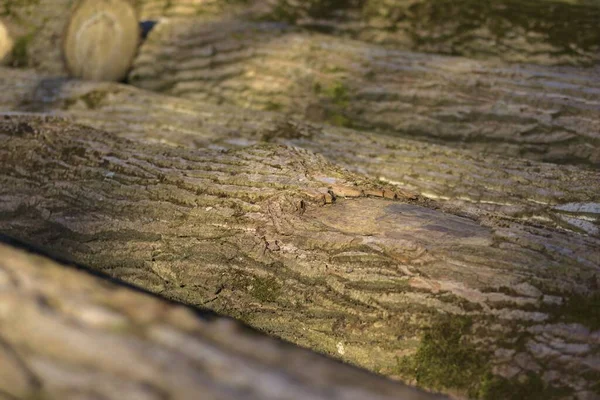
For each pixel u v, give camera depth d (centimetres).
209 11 495
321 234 216
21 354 99
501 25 439
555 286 187
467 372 184
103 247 245
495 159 318
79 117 388
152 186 252
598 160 347
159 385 93
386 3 472
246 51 445
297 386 93
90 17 471
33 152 280
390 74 403
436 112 383
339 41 437
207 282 223
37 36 507
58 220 257
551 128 358
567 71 389
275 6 491
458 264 197
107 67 470
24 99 418
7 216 264
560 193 280
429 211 225
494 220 219
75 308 107
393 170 313
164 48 468
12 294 109
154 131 367
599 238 223
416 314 193
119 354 98
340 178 250
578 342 179
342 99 406
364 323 199
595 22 429
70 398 92
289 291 212
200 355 99
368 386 96
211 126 367
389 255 204
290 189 236
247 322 214
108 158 271
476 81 385
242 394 91
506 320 185
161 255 234
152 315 107
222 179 248
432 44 448
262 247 220
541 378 178
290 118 370
